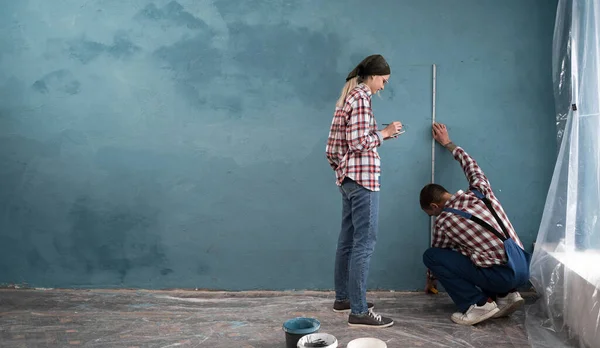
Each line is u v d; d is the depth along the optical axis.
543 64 3.57
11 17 3.71
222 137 3.70
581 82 2.84
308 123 3.66
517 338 2.96
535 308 3.19
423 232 3.69
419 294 3.67
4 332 3.08
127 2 3.67
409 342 2.93
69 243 3.79
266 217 3.73
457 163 3.63
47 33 3.71
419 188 3.66
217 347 2.89
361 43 3.61
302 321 2.83
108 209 3.77
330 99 3.64
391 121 3.64
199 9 3.65
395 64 3.61
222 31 3.65
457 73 3.60
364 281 3.12
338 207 3.70
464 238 3.13
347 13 3.60
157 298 3.63
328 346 2.56
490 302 3.12
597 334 2.58
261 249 3.75
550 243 3.07
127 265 3.79
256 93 3.67
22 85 3.74
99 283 3.80
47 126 3.75
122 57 3.70
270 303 3.54
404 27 3.59
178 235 3.77
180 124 3.71
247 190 3.72
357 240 3.11
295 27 3.62
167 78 3.69
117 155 3.74
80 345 2.91
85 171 3.76
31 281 3.81
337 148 3.16
